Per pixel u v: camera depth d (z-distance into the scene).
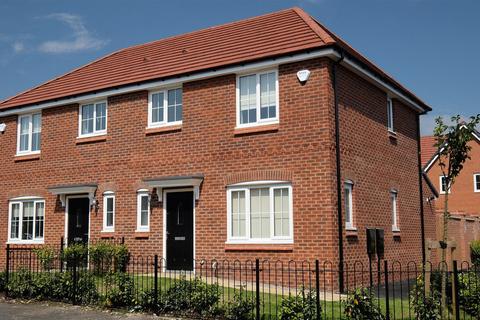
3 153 19.88
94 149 17.75
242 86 15.28
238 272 14.65
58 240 18.05
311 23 15.59
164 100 16.62
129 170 16.92
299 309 9.80
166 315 11.04
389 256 16.58
